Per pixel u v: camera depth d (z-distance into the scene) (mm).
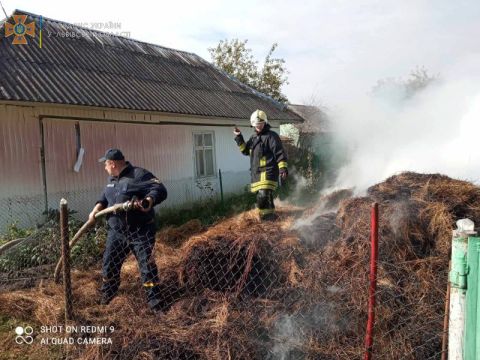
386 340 3111
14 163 7344
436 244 3887
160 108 9266
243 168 13352
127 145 9445
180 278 4125
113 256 4082
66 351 3357
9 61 7922
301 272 3695
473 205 4242
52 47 9523
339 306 3355
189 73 13219
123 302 3957
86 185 8539
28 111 7543
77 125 8359
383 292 3324
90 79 8945
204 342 3215
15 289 4559
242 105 12773
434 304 3326
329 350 3094
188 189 10992
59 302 4055
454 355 2334
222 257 4051
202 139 11758
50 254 5305
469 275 2258
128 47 12344
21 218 7375
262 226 4535
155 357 3107
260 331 3312
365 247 3705
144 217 4039
